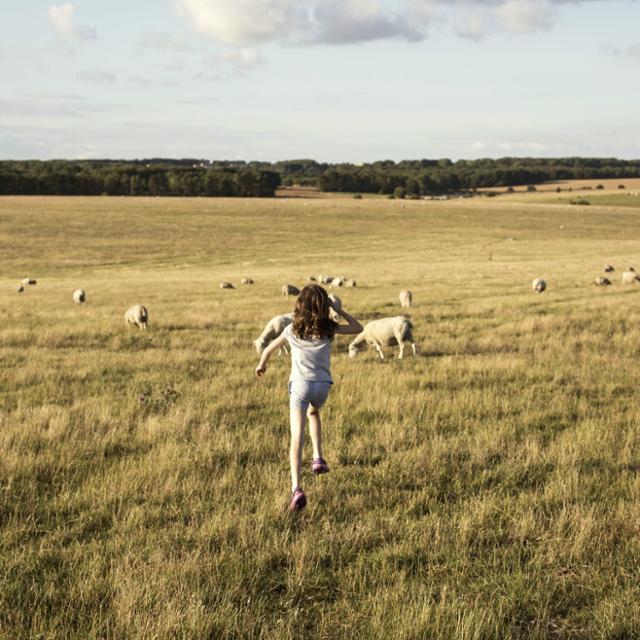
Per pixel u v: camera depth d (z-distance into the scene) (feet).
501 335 56.24
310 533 16.96
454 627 12.86
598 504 18.71
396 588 14.21
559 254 209.05
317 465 18.57
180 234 258.57
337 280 118.62
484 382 36.86
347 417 28.86
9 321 69.31
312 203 444.55
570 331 55.26
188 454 23.18
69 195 522.47
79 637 12.70
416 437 25.66
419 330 59.88
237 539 16.66
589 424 27.09
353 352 47.88
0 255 196.44
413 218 343.05
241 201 456.45
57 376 39.60
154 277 151.64
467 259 193.47
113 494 19.48
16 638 12.60
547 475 21.24
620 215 385.29
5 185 506.07
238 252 214.90
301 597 14.25
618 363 41.50
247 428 27.07
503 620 13.23
